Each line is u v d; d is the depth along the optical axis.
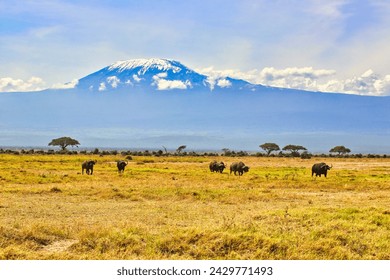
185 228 18.05
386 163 86.88
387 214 23.53
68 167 59.81
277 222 20.39
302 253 16.08
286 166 73.94
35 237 17.05
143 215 22.84
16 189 31.58
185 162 86.19
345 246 16.84
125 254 15.65
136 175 47.44
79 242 16.45
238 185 38.50
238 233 17.02
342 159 111.06
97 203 26.92
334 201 29.39
